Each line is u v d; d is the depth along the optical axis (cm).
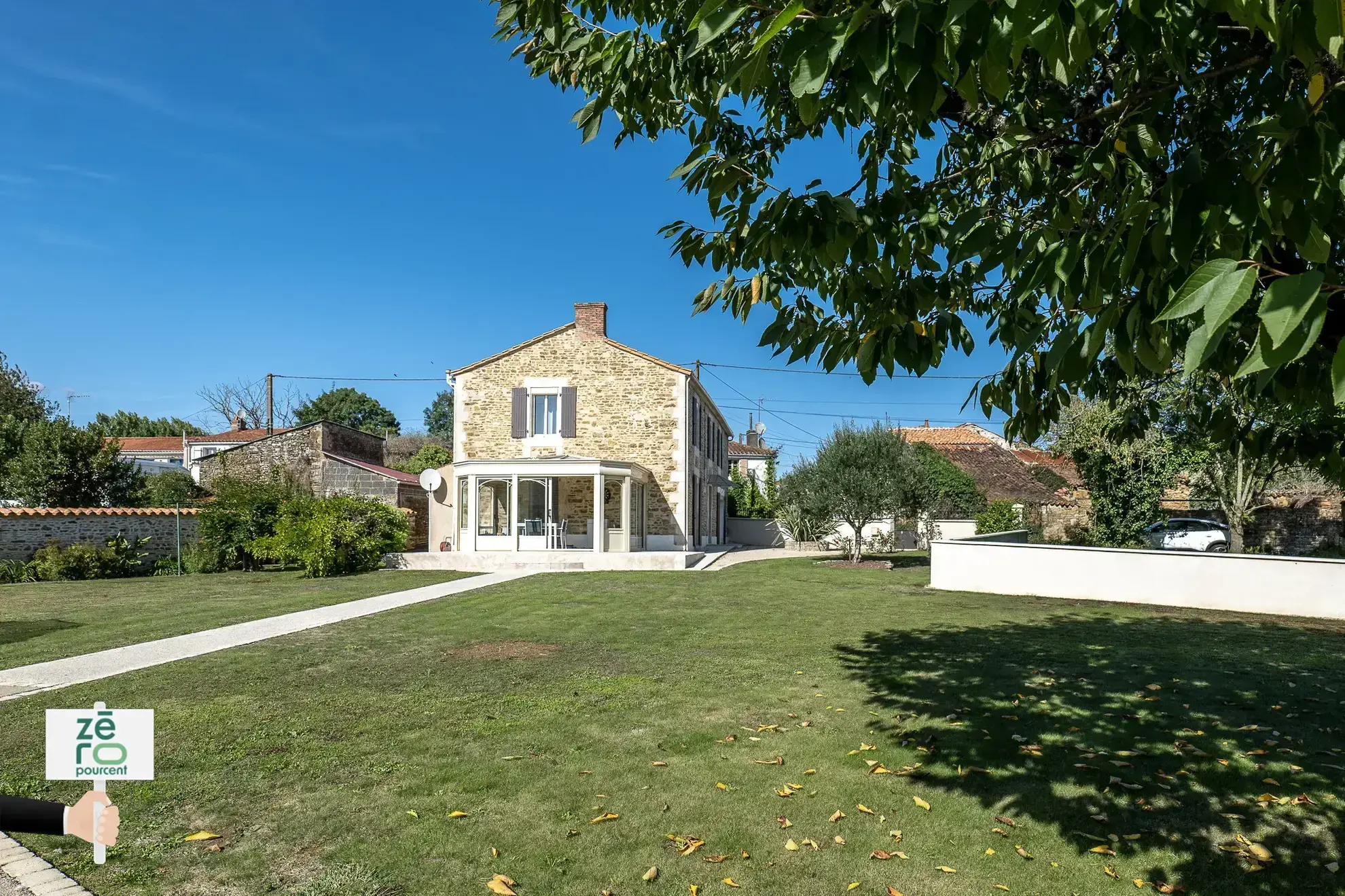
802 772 496
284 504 2078
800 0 161
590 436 2581
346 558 1952
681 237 403
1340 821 427
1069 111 360
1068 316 287
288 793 463
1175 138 342
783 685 723
